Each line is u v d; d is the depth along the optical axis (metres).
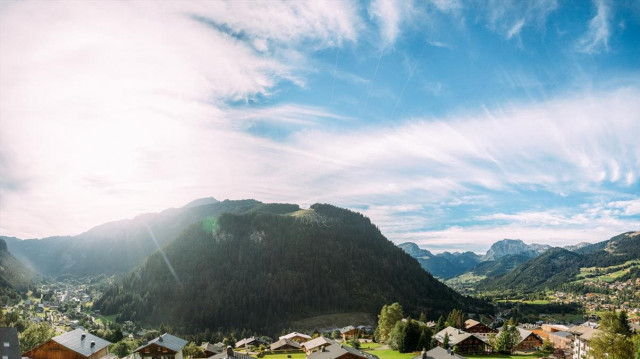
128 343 173.12
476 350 170.00
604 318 115.81
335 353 122.62
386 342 192.88
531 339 189.62
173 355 128.62
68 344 104.56
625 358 105.69
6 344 83.31
